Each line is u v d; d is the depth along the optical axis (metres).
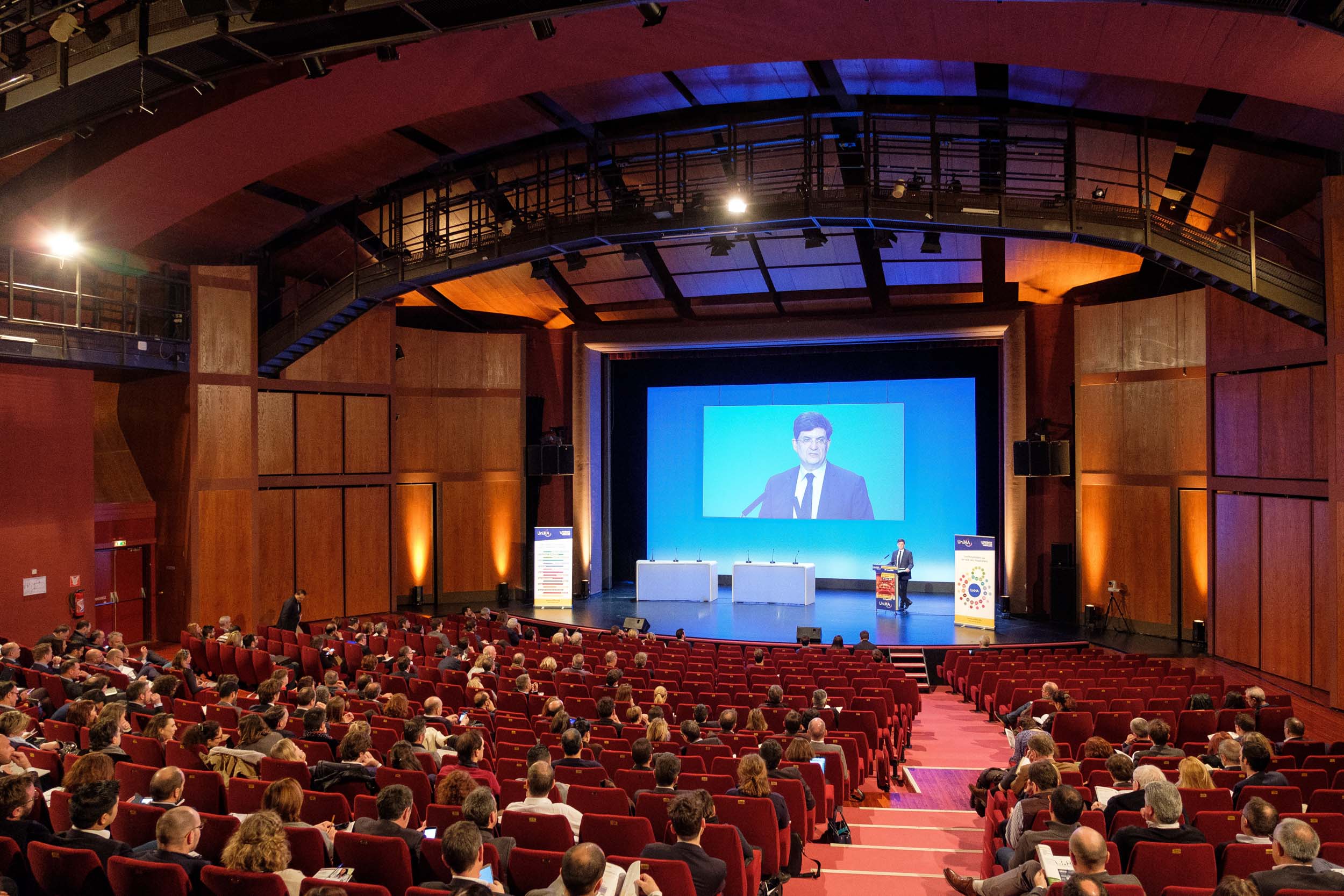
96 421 17.25
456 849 3.76
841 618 19.91
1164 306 17.86
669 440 24.78
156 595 17.20
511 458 22.55
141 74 9.41
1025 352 20.06
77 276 14.47
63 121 10.38
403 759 6.15
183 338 16.77
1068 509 19.70
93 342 14.87
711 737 7.79
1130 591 18.42
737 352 23.41
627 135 17.02
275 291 19.66
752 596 21.84
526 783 6.38
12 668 10.01
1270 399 14.90
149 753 6.72
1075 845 3.98
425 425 21.80
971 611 18.83
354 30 8.84
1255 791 6.07
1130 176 16.53
